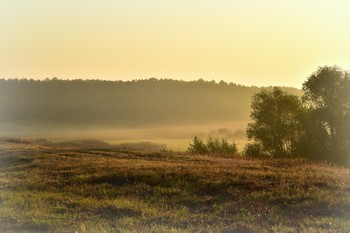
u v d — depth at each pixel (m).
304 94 74.56
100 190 26.97
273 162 36.66
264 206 21.92
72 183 29.20
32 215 21.34
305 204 21.66
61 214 21.83
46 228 19.27
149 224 19.56
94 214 21.70
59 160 38.38
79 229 18.55
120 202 23.69
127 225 19.27
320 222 18.81
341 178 26.58
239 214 20.80
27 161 39.41
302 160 38.53
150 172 29.47
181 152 48.31
